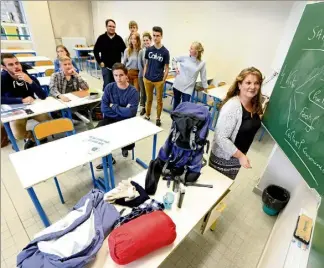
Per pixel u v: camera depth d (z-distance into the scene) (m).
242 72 1.32
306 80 1.26
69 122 1.97
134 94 2.33
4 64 2.32
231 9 3.98
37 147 1.60
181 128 1.34
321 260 0.74
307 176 1.14
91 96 2.72
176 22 4.93
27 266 0.83
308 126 1.19
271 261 1.29
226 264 1.54
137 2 5.61
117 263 0.88
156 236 0.92
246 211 2.02
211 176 1.48
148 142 3.08
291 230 1.32
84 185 2.19
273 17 3.52
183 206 1.22
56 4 6.46
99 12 7.03
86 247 0.87
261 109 1.45
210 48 4.55
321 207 0.97
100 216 1.06
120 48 3.76
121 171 2.44
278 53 3.53
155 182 1.32
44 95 2.62
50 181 2.21
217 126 1.38
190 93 3.26
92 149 1.62
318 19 1.23
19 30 5.74
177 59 3.17
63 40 6.86
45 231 0.96
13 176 2.25
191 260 1.55
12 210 1.85
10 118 2.09
